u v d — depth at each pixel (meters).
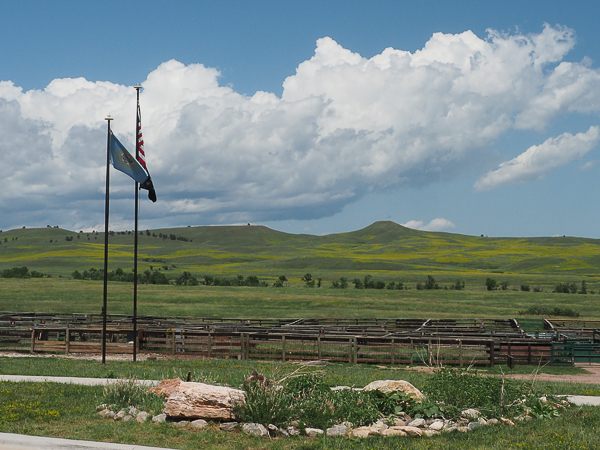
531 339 26.94
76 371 18.39
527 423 11.38
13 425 10.81
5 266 164.00
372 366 24.97
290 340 26.84
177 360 24.27
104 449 9.45
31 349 27.59
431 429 11.06
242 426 10.74
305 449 9.71
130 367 19.95
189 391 11.23
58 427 10.85
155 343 28.86
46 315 40.53
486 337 29.31
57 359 24.02
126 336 31.38
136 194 21.27
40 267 159.62
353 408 11.52
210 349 27.34
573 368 25.52
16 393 13.50
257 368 20.69
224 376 16.58
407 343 25.86
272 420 10.80
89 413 11.90
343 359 26.42
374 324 39.94
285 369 20.16
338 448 9.67
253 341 27.02
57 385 14.95
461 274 129.50
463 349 26.30
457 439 10.28
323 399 11.72
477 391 12.20
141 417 11.39
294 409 11.20
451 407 11.77
